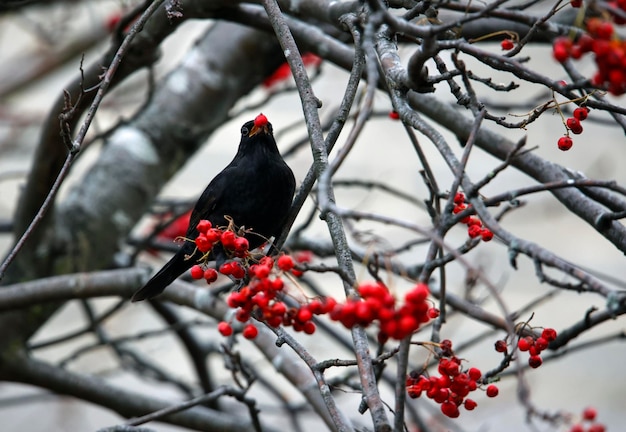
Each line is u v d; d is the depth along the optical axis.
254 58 8.28
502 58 3.69
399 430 3.41
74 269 7.61
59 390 7.28
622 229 4.53
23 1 7.34
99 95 4.45
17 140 11.81
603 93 4.35
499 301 2.94
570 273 3.13
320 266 3.61
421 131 4.03
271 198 5.98
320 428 11.52
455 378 3.96
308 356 4.21
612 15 3.27
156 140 8.13
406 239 11.59
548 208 10.96
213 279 4.20
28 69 11.68
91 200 7.83
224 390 5.46
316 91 12.20
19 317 7.27
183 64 8.42
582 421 4.19
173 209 8.51
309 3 6.20
